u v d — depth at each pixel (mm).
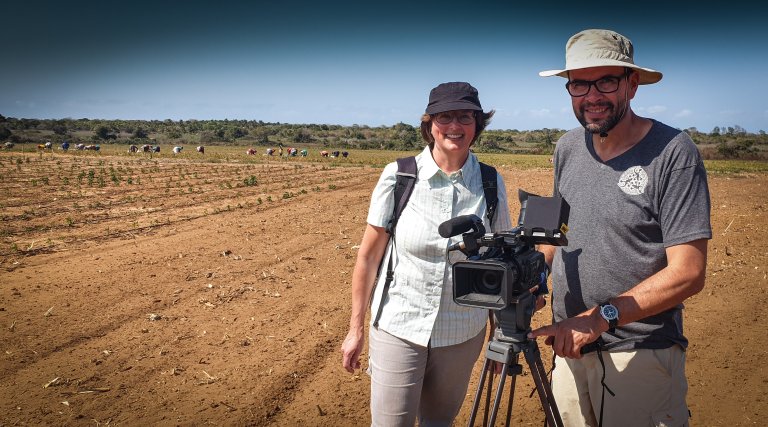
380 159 49844
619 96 2557
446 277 2779
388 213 2912
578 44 2611
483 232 2523
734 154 59750
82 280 7703
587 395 2914
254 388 4797
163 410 4414
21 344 5555
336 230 11625
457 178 2850
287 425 4258
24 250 9422
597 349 2723
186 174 26297
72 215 13258
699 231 2402
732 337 5809
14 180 21531
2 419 4227
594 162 2746
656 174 2520
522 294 2432
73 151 52781
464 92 2738
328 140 122312
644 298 2404
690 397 4648
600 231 2689
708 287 7473
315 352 5535
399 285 2850
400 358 2824
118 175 24891
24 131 119312
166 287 7461
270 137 127688
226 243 10180
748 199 17688
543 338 5973
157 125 165000
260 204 15555
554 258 2969
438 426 3057
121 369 5094
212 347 5605
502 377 2480
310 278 8023
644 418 2672
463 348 2893
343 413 4434
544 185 23609
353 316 2984
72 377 4914
